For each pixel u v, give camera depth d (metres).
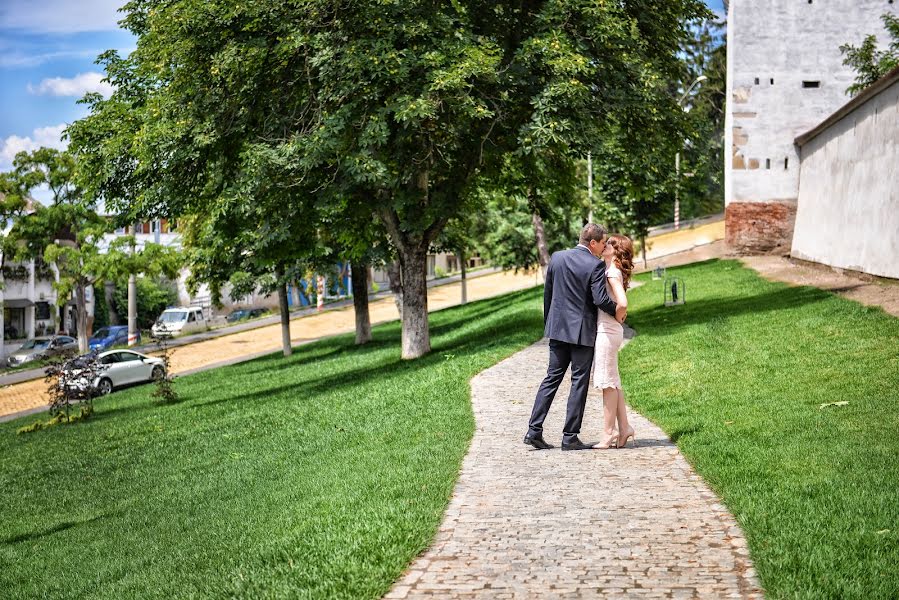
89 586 6.58
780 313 16.94
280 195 18.78
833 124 25.25
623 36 17.89
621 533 5.54
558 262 7.99
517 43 19.22
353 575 4.99
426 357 19.91
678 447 7.86
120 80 22.67
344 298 67.75
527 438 8.23
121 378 29.52
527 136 17.05
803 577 4.52
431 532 5.69
